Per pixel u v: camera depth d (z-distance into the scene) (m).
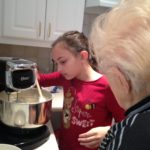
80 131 1.07
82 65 1.11
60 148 1.14
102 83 1.08
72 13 1.74
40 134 0.96
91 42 0.50
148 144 0.39
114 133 0.45
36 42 1.75
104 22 0.47
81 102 1.08
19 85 0.92
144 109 0.44
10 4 1.63
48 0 1.68
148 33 0.41
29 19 1.68
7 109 0.91
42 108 0.93
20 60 0.98
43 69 2.02
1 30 1.67
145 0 0.43
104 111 1.08
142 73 0.41
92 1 1.71
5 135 0.93
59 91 1.70
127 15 0.43
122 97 0.48
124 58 0.43
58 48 1.09
